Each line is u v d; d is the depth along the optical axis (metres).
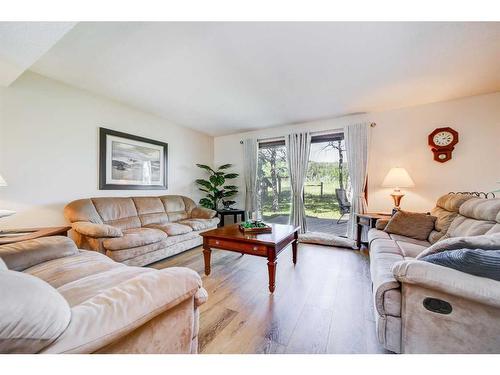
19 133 2.23
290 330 1.41
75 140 2.67
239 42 1.80
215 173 4.54
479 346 0.95
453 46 1.84
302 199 4.01
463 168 2.87
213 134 4.95
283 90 2.72
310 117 3.75
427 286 1.02
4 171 2.14
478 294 0.92
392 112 3.32
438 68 2.20
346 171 3.77
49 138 2.44
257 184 4.59
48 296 0.57
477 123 2.80
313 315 1.58
